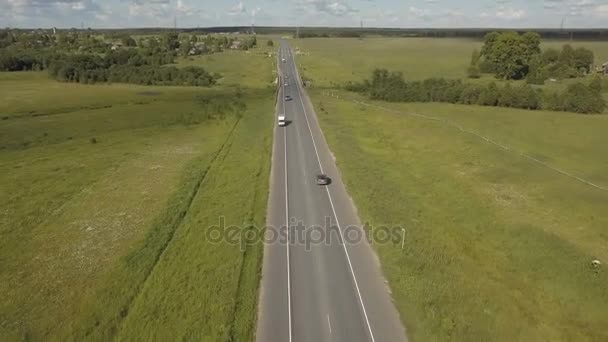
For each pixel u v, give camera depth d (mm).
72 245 38125
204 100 107750
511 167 57250
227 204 44781
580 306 29500
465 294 29953
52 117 91062
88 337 26422
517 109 96312
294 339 25938
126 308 29062
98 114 94000
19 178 54719
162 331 26453
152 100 111250
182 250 35938
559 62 149000
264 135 72125
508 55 136375
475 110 95062
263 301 29391
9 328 27656
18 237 39719
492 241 38094
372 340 25781
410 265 33062
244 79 145125
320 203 44719
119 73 146375
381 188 48531
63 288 31891
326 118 85562
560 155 62375
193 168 56688
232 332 26328
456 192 49094
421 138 71750
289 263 33781
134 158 62500
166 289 30625
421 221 41094
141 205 46031
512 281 32125
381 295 29844
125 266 33906
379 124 81938
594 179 53062
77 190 50656
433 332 26203
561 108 93812
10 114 92750
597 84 107312
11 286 32250
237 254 34969
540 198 47500
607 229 40406
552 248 36656
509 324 27297
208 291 30172
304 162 57844
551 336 26609
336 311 28281
